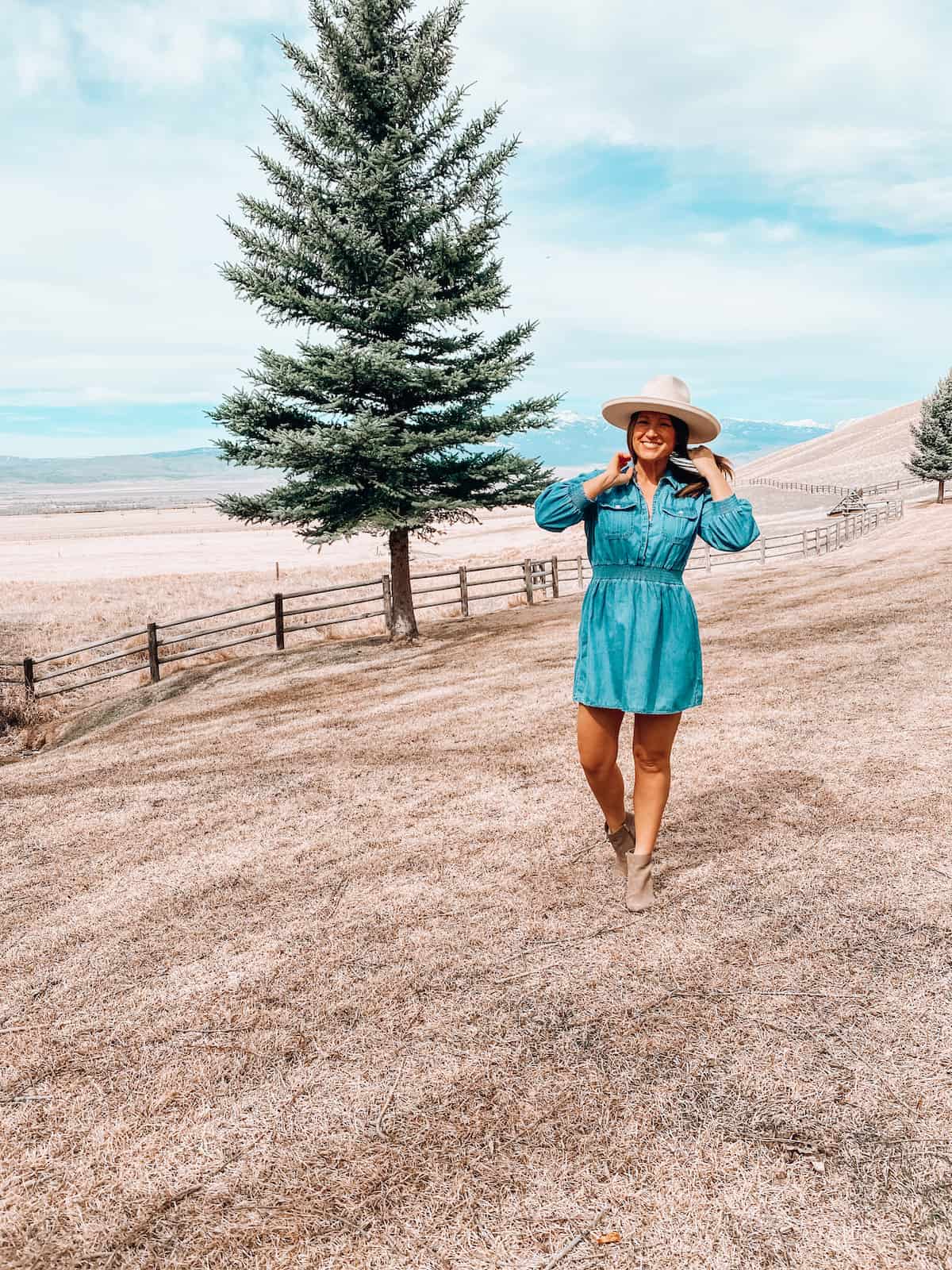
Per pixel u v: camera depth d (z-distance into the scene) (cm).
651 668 303
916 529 3428
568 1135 215
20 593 3450
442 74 1455
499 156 1420
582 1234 184
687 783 484
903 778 461
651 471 307
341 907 361
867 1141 206
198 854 440
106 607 2909
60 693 1534
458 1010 276
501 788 511
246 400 1434
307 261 1420
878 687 682
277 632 1595
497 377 1437
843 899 332
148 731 931
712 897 342
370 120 1455
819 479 10419
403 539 1478
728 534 293
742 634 1055
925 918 312
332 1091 239
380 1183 203
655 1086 231
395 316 1423
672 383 292
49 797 580
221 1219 196
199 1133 226
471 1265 178
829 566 2006
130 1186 208
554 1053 249
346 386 1409
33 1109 239
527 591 1989
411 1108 229
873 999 264
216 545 9388
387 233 1448
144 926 358
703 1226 184
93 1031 278
